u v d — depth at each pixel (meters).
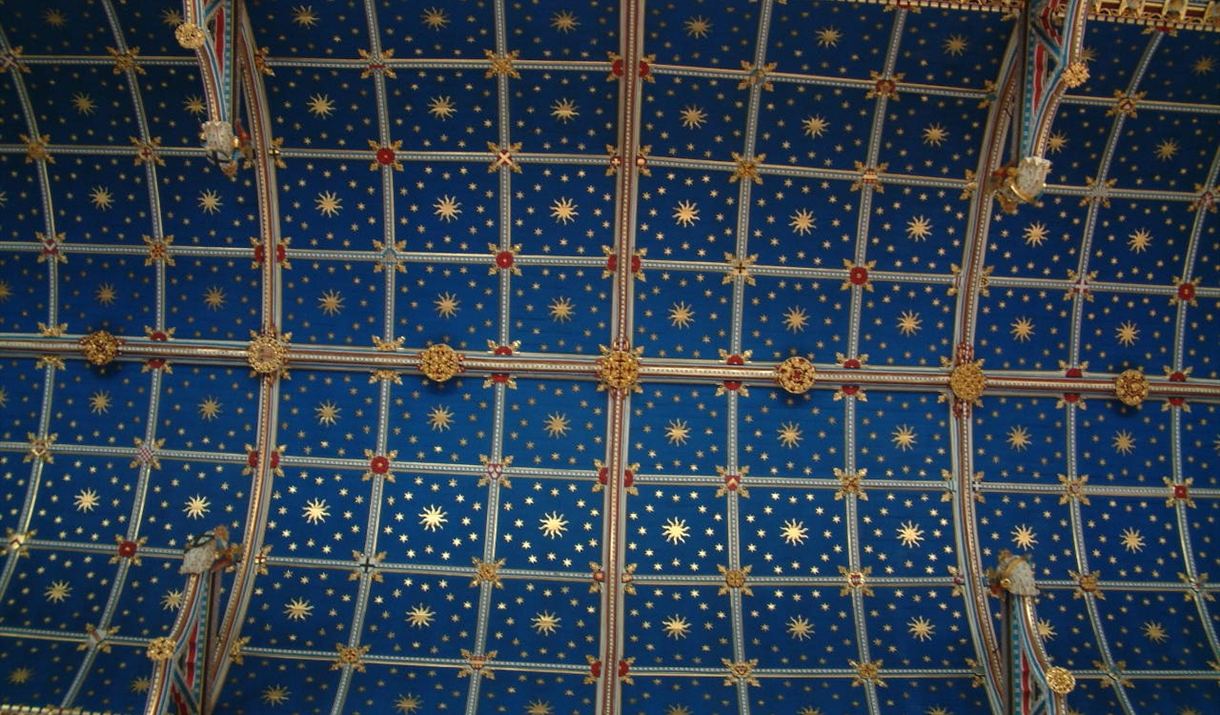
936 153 15.61
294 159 15.62
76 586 15.80
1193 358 16.47
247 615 15.81
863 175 15.75
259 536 16.19
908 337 16.42
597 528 16.34
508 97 15.21
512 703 15.45
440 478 16.42
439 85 15.11
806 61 14.90
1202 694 15.53
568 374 16.33
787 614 16.16
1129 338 16.47
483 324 16.31
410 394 16.39
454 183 15.79
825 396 16.50
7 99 15.07
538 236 16.08
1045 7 13.02
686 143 15.54
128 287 16.12
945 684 15.63
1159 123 15.38
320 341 16.27
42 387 16.23
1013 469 16.56
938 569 16.28
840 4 14.27
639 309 16.25
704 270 16.22
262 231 15.98
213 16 12.58
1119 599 16.25
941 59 14.80
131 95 15.05
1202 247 16.20
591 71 14.94
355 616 15.96
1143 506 16.56
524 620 16.05
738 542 16.36
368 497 16.36
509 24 14.55
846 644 15.99
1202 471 16.55
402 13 14.45
